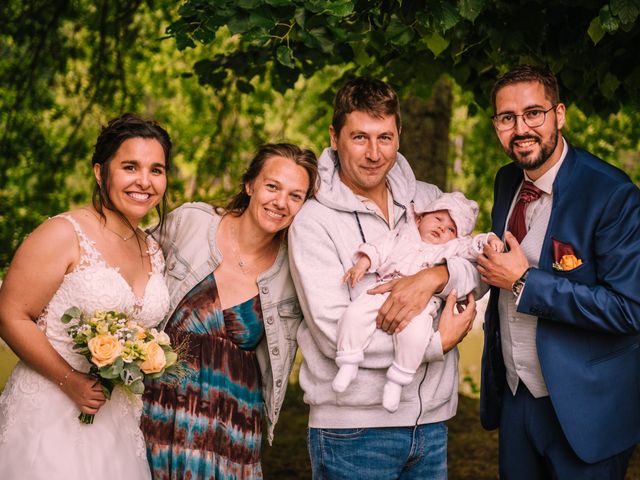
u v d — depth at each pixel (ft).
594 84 14.73
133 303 9.37
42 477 8.82
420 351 9.32
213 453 9.88
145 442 9.88
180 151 25.49
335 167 10.37
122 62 21.47
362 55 13.26
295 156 10.00
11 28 20.92
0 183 21.70
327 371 9.79
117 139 9.38
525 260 9.50
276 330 10.24
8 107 22.18
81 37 23.17
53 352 9.00
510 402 10.39
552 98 9.61
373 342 9.43
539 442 10.05
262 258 10.43
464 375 28.48
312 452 10.00
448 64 14.62
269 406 10.41
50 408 9.08
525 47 12.60
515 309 10.12
